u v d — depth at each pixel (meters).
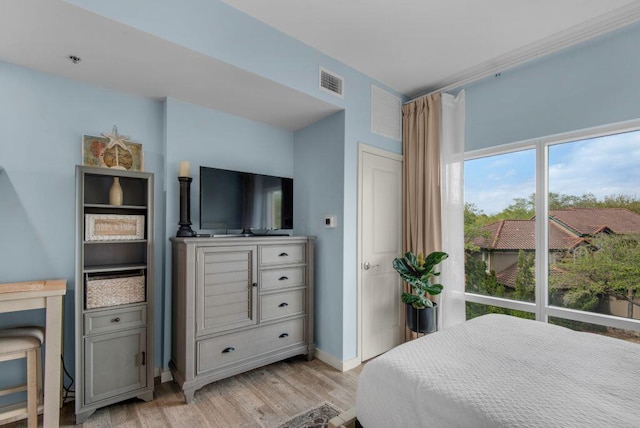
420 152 3.08
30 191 2.05
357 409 1.41
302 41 2.39
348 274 2.72
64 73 2.11
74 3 1.43
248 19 2.07
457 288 2.84
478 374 1.22
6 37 1.69
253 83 2.24
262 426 1.88
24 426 1.88
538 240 2.58
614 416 0.93
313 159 3.04
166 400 2.16
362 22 2.15
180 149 2.57
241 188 2.71
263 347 2.53
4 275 1.96
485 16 2.08
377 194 3.01
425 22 2.15
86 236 1.99
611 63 2.19
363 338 2.83
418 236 3.06
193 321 2.17
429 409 1.10
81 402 1.89
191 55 1.88
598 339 1.60
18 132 2.01
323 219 2.89
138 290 2.15
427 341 1.59
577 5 1.97
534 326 1.81
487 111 2.84
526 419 0.93
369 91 2.95
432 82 3.07
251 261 2.48
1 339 1.71
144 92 2.41
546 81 2.50
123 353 2.06
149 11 1.66
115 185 2.19
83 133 2.24
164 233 2.52
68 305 2.18
